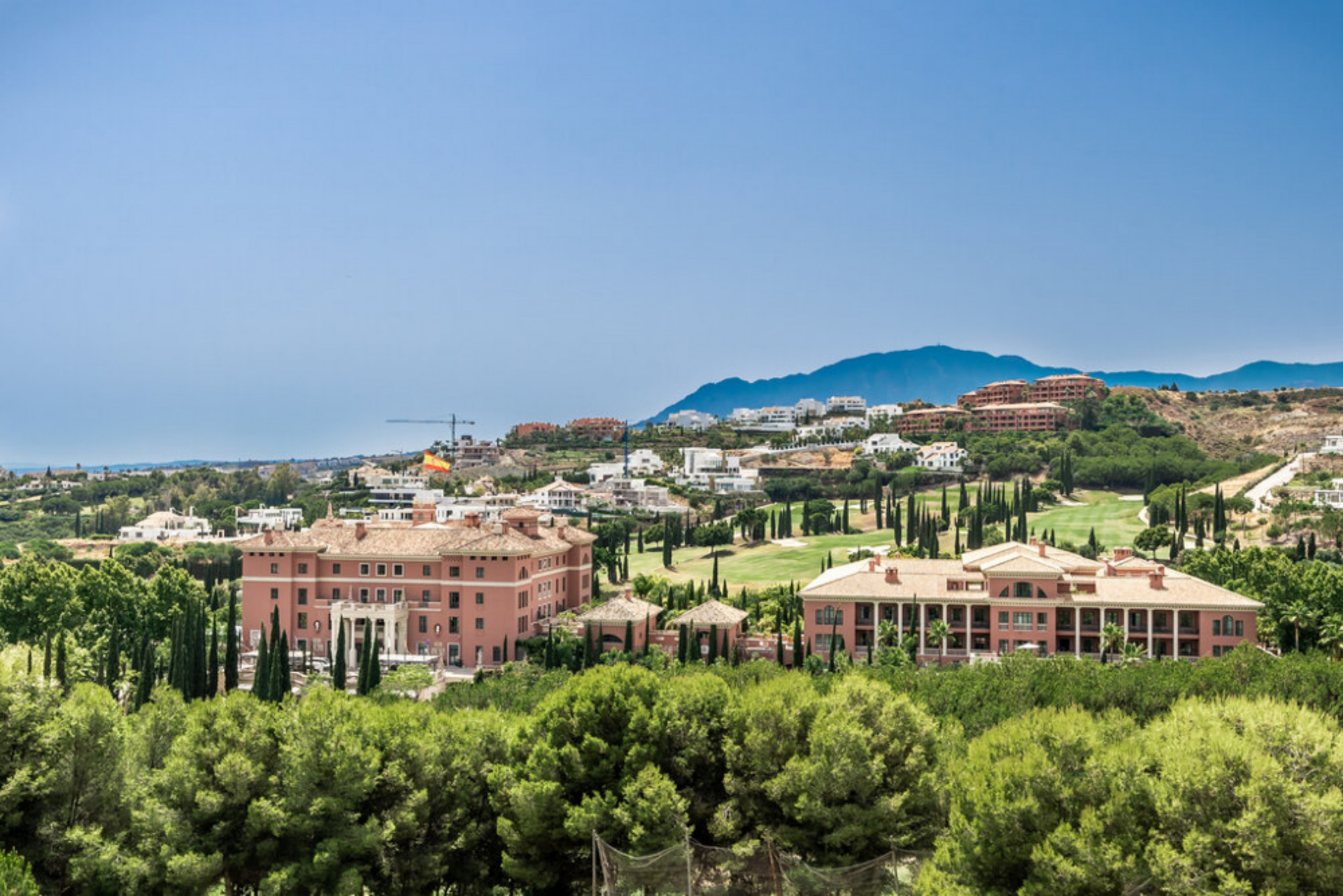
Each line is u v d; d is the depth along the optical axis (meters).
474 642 140.25
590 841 60.81
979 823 49.72
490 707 80.31
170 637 144.25
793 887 57.41
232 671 117.25
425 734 65.50
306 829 58.88
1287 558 158.38
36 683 64.12
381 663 137.75
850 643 130.50
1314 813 43.38
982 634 129.88
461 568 141.62
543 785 60.38
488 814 66.25
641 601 140.50
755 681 78.38
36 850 59.03
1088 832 46.50
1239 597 124.12
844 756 57.47
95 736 62.28
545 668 127.38
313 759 59.88
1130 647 119.50
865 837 57.91
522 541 145.00
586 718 63.66
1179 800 45.94
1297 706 57.25
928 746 61.16
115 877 57.50
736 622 129.50
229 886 61.12
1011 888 49.69
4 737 60.41
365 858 60.47
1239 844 43.75
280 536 149.62
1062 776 49.81
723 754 64.38
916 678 81.69
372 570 145.75
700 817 63.03
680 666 101.25
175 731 67.94
